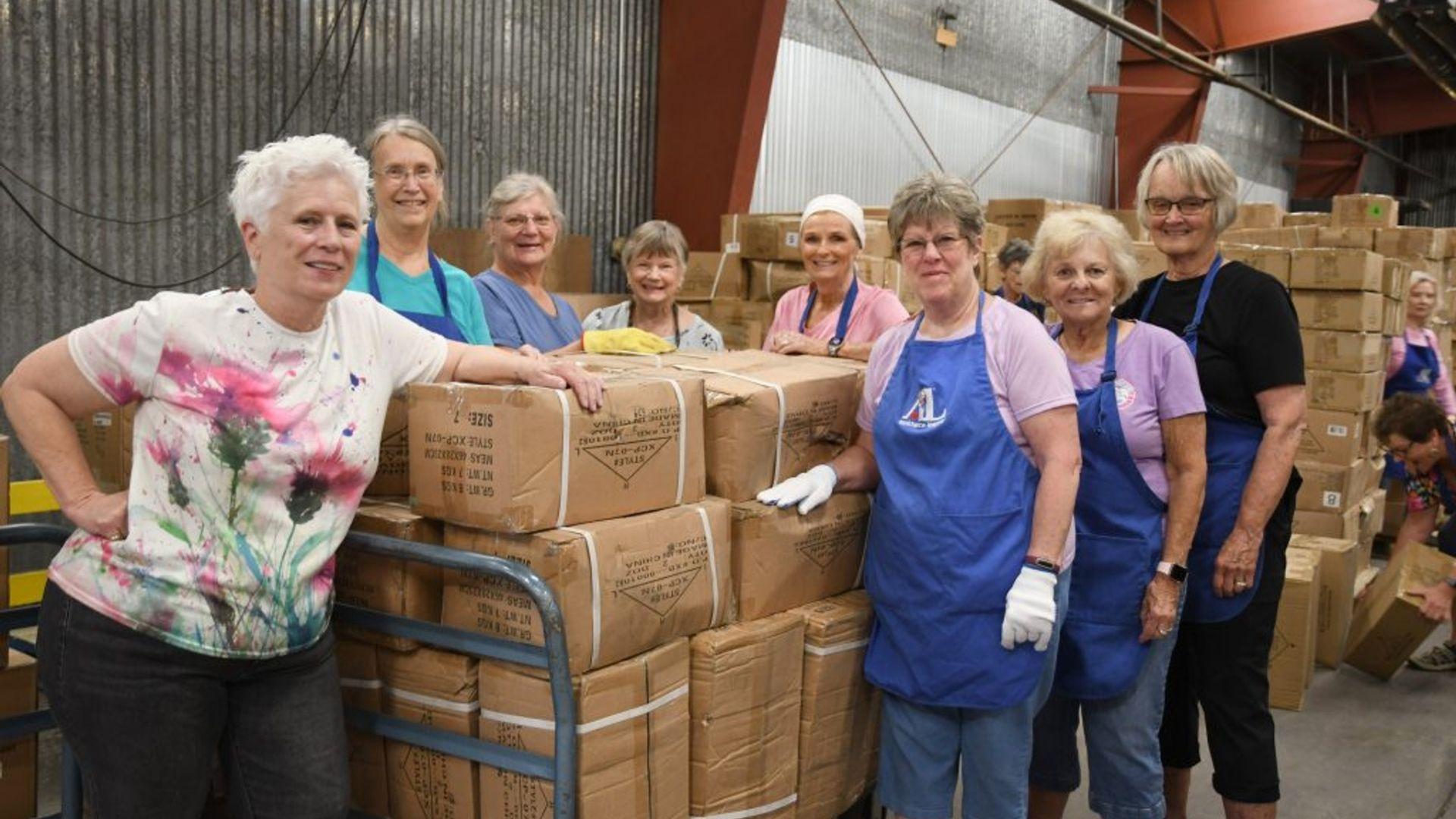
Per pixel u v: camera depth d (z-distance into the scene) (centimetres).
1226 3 1060
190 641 160
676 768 196
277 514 166
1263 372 231
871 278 490
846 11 781
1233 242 628
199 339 160
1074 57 1088
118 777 161
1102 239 224
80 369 161
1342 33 1424
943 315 214
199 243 463
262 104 478
